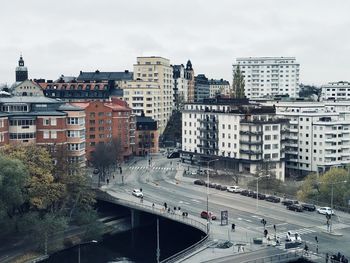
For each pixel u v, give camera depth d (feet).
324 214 494.59
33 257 432.66
